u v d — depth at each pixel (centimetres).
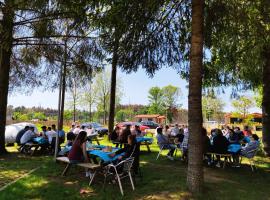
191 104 666
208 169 976
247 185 769
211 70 1158
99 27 801
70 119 4994
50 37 1077
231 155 1013
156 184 736
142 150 1447
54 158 1035
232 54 1105
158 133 1165
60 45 1137
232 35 870
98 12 756
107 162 767
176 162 1079
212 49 1040
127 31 798
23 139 1246
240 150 1032
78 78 1248
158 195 646
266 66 1334
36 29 1045
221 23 795
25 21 1005
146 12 767
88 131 1605
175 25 844
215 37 877
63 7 806
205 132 1030
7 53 1183
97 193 672
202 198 623
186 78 929
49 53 1159
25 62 1227
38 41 1102
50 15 938
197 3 680
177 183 731
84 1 734
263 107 1378
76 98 3950
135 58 873
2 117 1205
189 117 670
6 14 948
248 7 778
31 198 631
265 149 1336
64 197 640
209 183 755
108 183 754
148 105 7506
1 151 1205
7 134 1578
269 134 1352
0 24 969
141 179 795
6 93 1209
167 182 752
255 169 1004
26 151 1259
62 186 720
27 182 748
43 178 793
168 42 870
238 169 996
